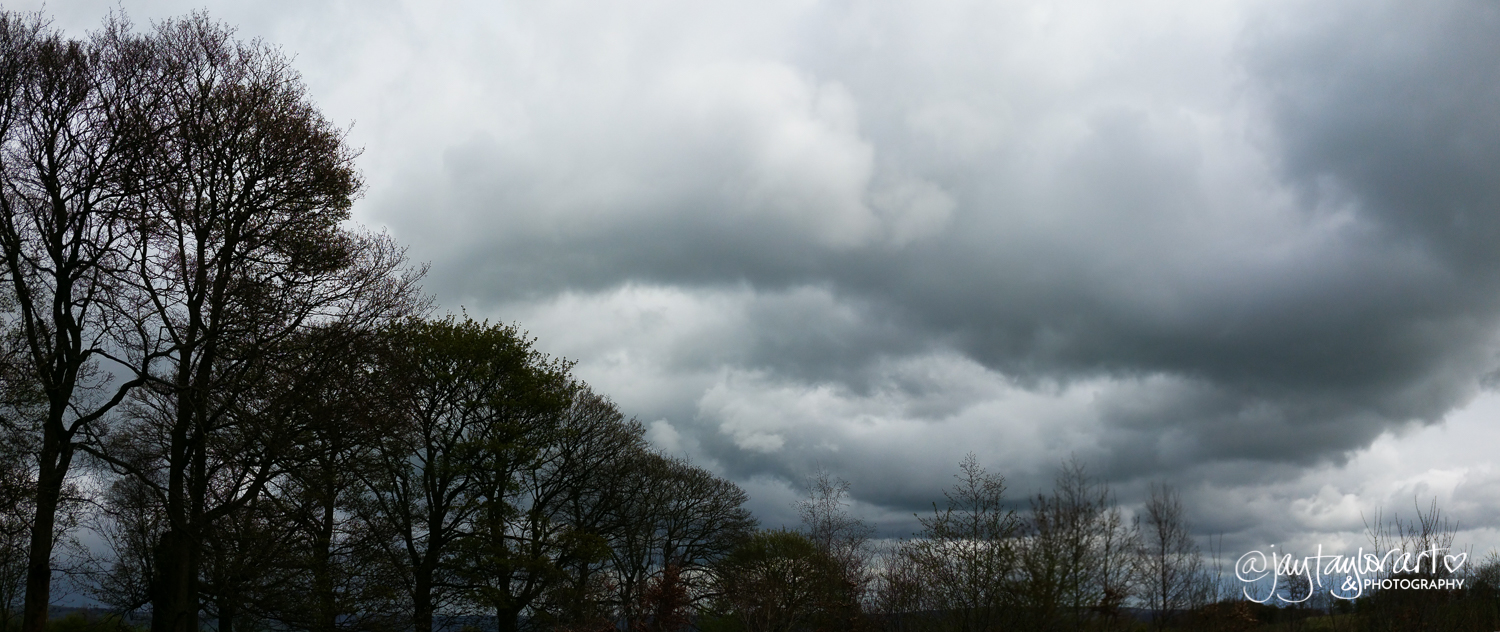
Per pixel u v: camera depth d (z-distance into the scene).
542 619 30.25
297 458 20.81
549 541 31.22
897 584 19.52
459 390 30.36
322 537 23.31
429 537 29.19
